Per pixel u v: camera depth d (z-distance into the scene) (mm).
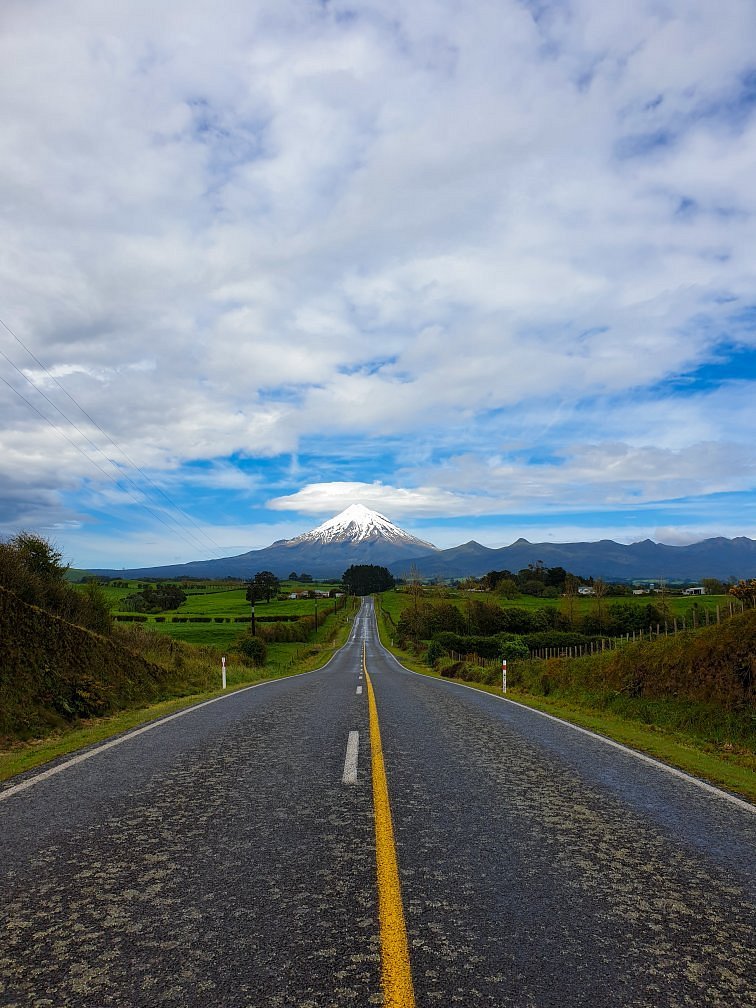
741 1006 2777
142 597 101062
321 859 4418
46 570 20109
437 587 142500
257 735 9430
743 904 3840
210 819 5309
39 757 7930
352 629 112750
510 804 5906
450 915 3588
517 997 2797
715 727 12867
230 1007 2703
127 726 10430
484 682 27609
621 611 75375
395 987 2848
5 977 2936
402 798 5992
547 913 3641
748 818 5750
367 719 11148
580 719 12562
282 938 3293
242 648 50156
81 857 4449
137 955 3121
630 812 5801
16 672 12133
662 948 3273
